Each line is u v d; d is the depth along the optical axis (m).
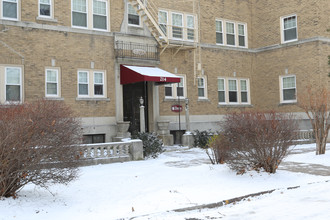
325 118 15.00
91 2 19.09
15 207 7.07
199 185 9.43
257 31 25.64
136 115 20.84
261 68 25.41
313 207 7.39
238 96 24.97
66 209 7.46
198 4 23.14
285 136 10.48
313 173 11.25
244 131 10.38
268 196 8.73
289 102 23.56
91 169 13.05
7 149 7.07
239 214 7.11
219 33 24.42
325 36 22.48
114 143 15.02
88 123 18.31
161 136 20.17
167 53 21.75
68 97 17.91
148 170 12.32
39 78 17.17
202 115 22.88
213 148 12.55
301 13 23.12
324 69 22.25
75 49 18.28
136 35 20.20
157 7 21.59
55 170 7.87
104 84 19.16
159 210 7.41
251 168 10.50
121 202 8.06
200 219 6.85
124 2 20.11
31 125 7.38
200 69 22.36
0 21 16.27
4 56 16.33
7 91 16.41
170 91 21.97
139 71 18.56
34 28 17.14
